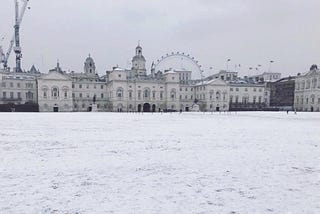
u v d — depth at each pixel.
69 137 21.34
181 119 49.78
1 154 14.34
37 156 13.85
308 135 23.30
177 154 14.48
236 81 149.88
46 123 36.16
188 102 142.38
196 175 10.45
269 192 8.59
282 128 30.17
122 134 23.55
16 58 153.38
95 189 8.78
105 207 7.33
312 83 127.50
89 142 18.73
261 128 30.08
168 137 21.62
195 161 12.83
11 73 124.12
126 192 8.51
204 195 8.30
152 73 154.12
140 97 129.62
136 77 141.25
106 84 133.25
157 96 132.88
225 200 7.89
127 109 127.25
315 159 13.39
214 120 46.62
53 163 12.33
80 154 14.41
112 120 44.75
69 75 134.50
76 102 126.75
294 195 8.33
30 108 111.94
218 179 9.95
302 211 7.14
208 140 19.91
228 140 19.97
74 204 7.53
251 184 9.38
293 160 13.15
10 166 11.75
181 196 8.20
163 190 8.73
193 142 18.88
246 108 138.25
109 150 15.63
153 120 45.75
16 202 7.67
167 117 58.41
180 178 10.05
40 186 9.05
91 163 12.35
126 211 7.09
